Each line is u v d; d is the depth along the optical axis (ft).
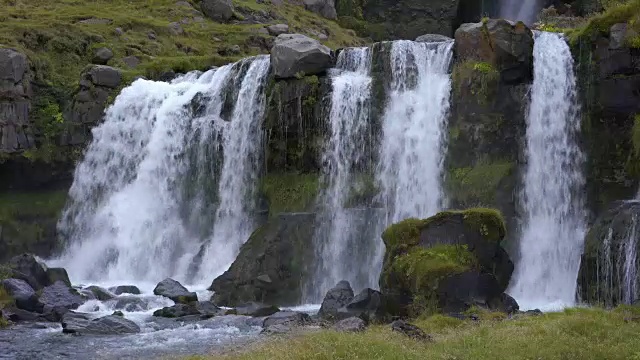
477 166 72.08
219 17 120.67
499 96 72.08
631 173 67.36
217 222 82.69
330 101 78.48
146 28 110.32
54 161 91.09
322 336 41.52
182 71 97.81
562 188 70.49
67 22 105.09
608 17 70.38
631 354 37.32
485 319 49.29
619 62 68.23
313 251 72.84
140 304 62.80
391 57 77.82
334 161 77.97
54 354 46.65
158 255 83.87
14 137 88.28
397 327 44.88
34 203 89.56
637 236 57.93
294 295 69.97
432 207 73.10
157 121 88.07
